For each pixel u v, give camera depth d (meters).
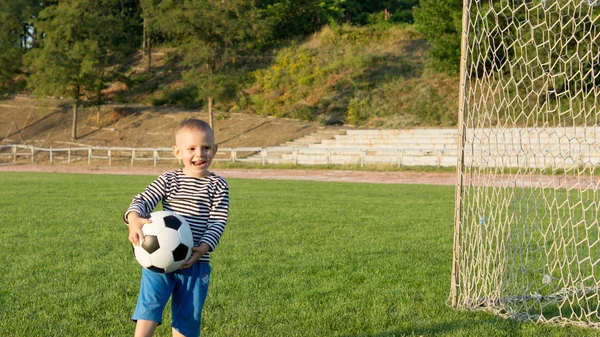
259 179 23.03
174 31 38.28
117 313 5.11
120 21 42.88
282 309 5.27
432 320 4.91
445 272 6.77
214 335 4.55
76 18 39.53
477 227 5.71
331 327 4.75
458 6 33.97
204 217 3.66
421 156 28.62
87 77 39.16
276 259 7.46
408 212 12.28
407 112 36.06
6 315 5.01
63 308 5.26
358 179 23.30
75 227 10.12
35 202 14.11
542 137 17.47
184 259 3.50
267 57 46.53
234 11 37.12
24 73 50.62
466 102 5.30
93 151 37.94
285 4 48.56
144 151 37.09
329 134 34.62
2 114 44.81
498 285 5.45
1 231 9.68
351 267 7.00
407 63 41.19
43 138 41.06
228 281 6.29
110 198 15.12
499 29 5.46
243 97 41.78
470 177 5.41
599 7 5.25
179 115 41.66
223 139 36.91
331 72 42.31
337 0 51.34
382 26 46.69
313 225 10.41
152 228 3.47
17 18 48.62
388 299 5.60
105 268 6.90
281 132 36.53
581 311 5.00
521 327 4.74
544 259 7.53
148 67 49.72
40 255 7.66
